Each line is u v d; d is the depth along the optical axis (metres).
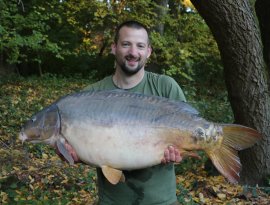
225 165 2.62
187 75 15.95
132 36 2.97
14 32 13.72
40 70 20.48
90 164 2.74
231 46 6.03
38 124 2.78
